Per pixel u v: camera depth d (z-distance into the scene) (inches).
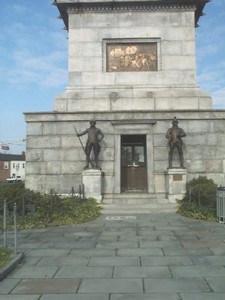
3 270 365.1
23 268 397.4
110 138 925.2
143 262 414.9
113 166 918.4
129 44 978.7
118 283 345.7
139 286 336.8
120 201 879.1
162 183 914.1
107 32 975.6
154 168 917.2
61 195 864.3
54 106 953.5
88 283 346.6
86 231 601.3
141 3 968.3
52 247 492.1
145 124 924.0
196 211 732.7
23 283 349.1
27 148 931.3
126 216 748.0
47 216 684.7
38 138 932.6
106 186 913.5
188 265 401.7
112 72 966.4
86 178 884.0
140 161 955.3
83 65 969.5
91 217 717.9
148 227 630.5
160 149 919.7
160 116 923.4
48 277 366.3
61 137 930.1
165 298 306.7
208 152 920.9
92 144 884.6
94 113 928.3
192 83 964.0
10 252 445.1
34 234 581.9
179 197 869.2
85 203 806.5
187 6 977.5
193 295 312.7
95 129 890.7
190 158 918.4
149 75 965.8
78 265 406.6
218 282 345.1
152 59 973.8
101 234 575.5
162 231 594.6
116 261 420.2
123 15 978.7
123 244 504.7
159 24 976.9
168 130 897.5
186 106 948.0
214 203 744.3
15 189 730.2
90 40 975.6
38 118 933.2
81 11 978.7
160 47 972.6
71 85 966.4
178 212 780.0
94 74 967.0
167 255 444.8
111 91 960.3
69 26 979.3
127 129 925.2
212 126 925.8
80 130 928.3
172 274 370.6
